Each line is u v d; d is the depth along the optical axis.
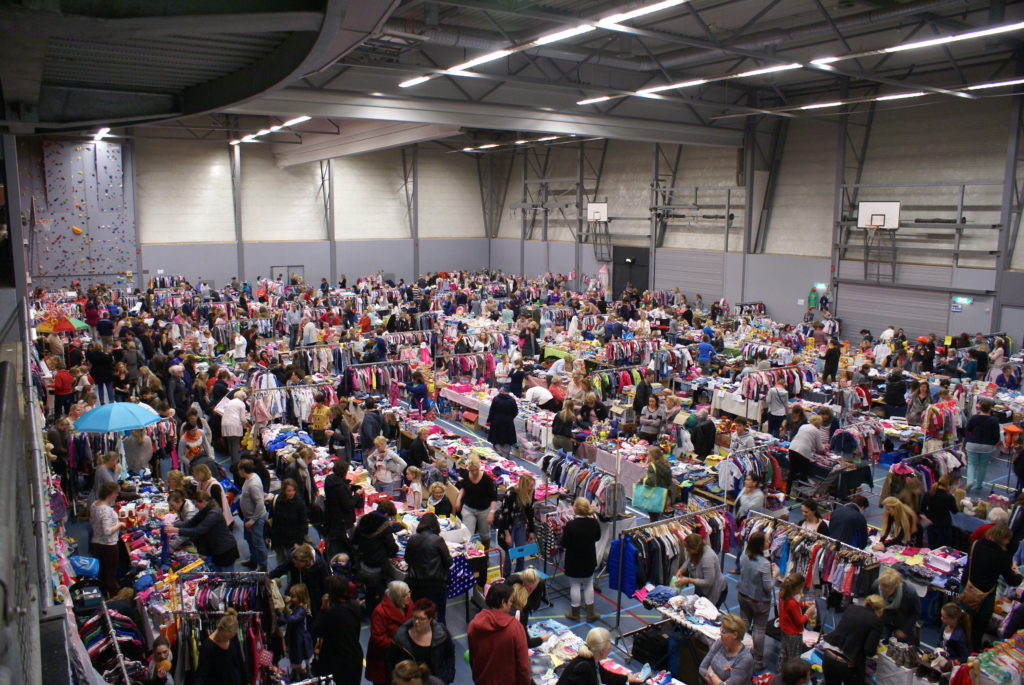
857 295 25.08
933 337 18.39
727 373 18.33
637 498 10.36
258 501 9.47
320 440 12.96
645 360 18.89
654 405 13.03
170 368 14.47
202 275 34.41
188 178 33.81
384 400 14.80
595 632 6.05
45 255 29.88
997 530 7.71
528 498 9.23
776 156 28.03
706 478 11.27
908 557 8.64
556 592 9.45
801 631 7.09
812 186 26.78
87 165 30.31
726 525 9.07
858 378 16.34
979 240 21.84
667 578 8.46
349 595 6.85
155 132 32.31
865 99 18.95
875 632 6.66
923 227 23.06
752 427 15.19
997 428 12.06
